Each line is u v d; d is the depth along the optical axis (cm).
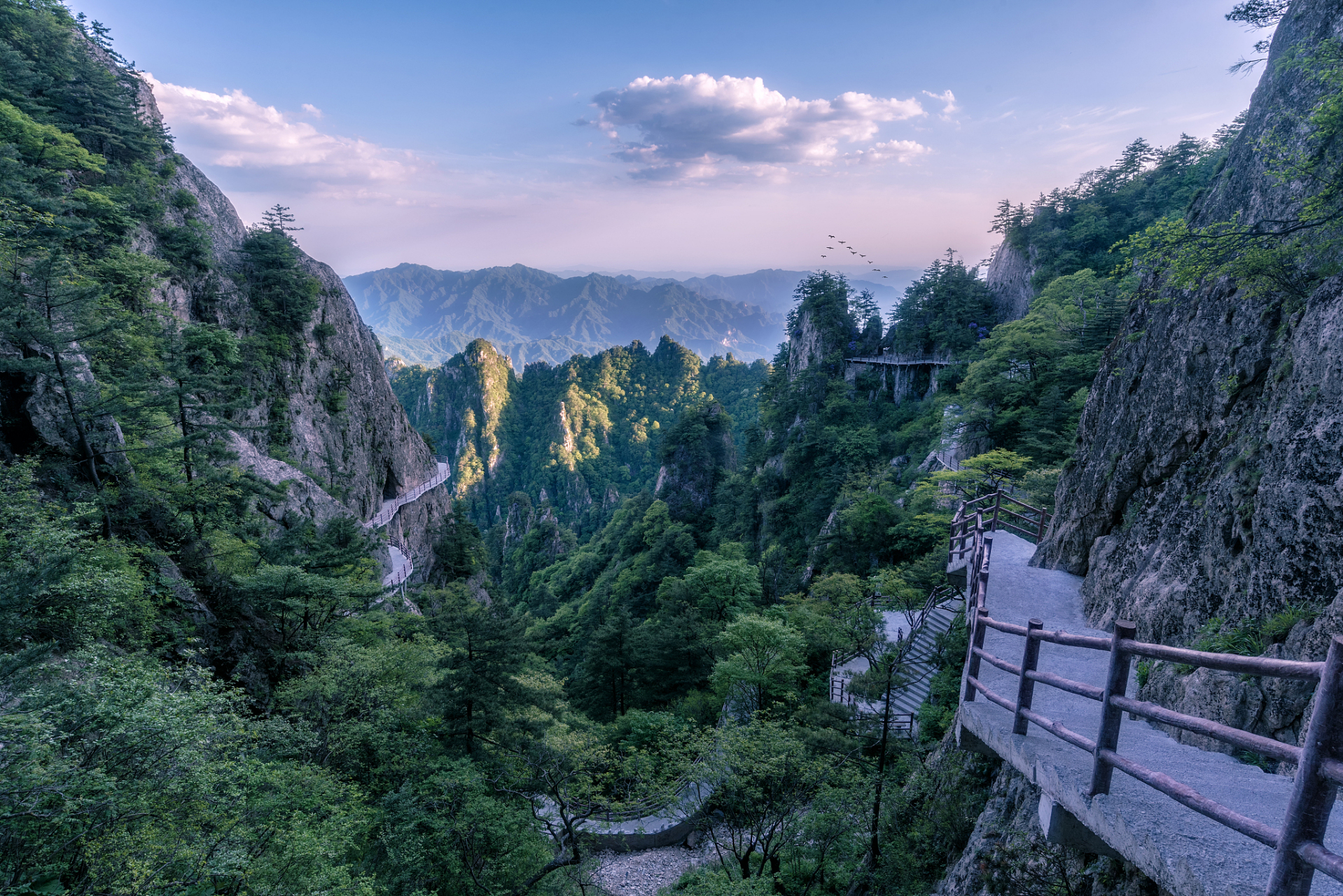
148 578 2123
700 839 2448
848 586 3597
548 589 10431
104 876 952
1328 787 263
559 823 2442
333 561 2898
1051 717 745
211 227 5669
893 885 1355
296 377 6250
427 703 2259
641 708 3788
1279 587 735
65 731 1018
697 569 5028
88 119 4588
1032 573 1519
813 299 10950
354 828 1520
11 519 1540
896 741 2308
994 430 4891
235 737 1437
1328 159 934
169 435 2897
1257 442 894
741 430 19462
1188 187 7119
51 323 2112
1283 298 967
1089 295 5469
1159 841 386
